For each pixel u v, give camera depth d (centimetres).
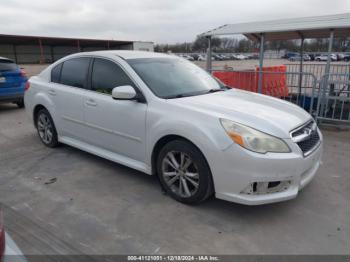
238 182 293
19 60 4434
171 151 337
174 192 347
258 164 284
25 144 559
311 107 673
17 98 865
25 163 466
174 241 280
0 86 823
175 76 413
